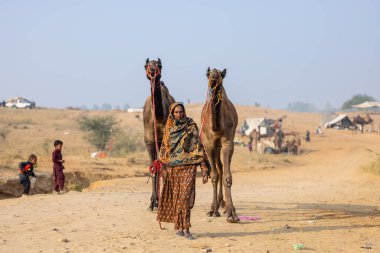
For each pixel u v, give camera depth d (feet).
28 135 195.42
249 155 157.17
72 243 29.53
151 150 42.83
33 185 67.97
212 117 35.53
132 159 115.55
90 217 38.88
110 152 144.87
